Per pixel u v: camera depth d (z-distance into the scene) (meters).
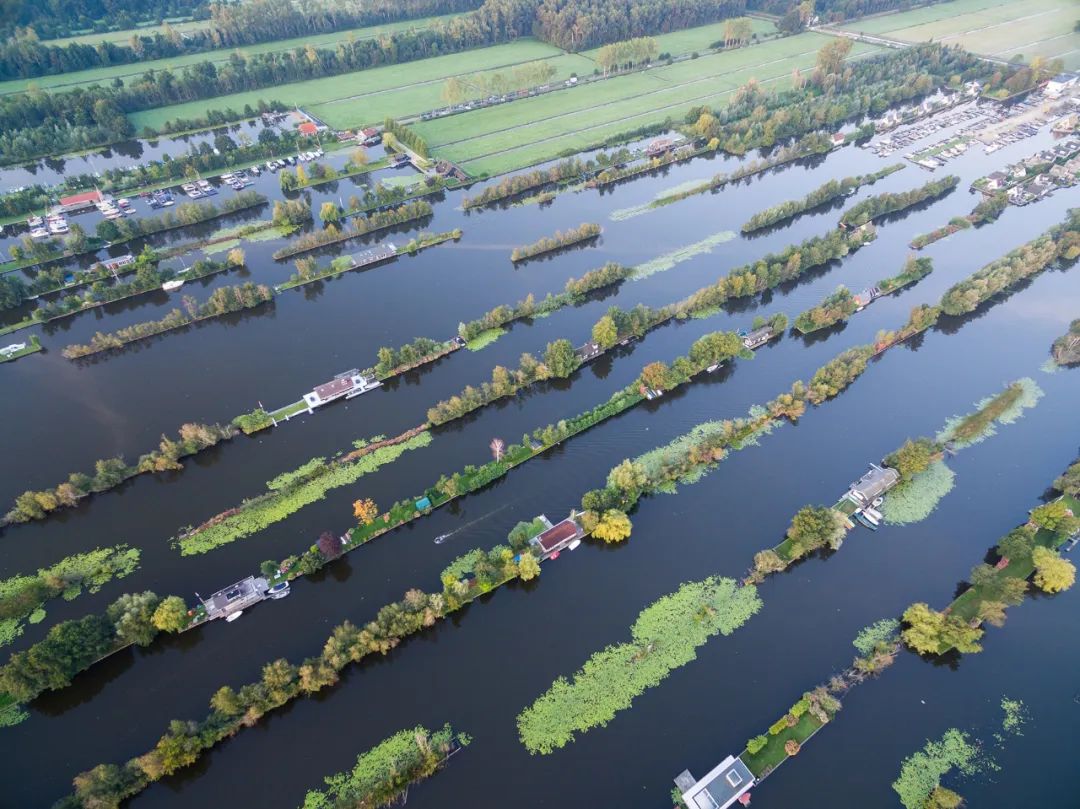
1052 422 186.88
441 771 121.12
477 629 143.00
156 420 190.25
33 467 176.88
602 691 132.25
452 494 165.50
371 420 189.50
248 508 164.12
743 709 129.38
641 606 146.50
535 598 148.38
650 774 120.62
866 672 134.12
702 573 152.38
